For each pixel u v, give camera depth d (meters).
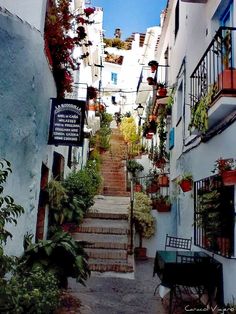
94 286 6.28
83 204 8.85
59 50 6.37
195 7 7.59
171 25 11.59
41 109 5.28
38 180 5.32
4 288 2.88
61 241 4.79
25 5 5.21
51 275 3.97
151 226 9.57
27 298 3.03
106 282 6.57
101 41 22.34
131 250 8.09
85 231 8.99
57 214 7.44
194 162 6.93
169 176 10.62
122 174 16.83
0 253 3.04
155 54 15.69
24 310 3.16
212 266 4.93
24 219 4.63
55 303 3.81
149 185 11.84
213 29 6.21
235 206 4.55
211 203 5.11
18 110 4.43
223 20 6.08
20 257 4.46
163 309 5.29
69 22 6.95
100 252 7.80
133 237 8.73
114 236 8.81
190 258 5.17
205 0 6.57
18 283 3.21
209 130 5.77
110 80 36.12
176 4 10.52
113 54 37.25
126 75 32.44
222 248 4.75
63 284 4.79
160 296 5.86
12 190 4.26
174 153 9.73
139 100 19.09
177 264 4.90
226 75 4.55
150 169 13.67
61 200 7.17
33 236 5.15
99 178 13.95
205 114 5.12
